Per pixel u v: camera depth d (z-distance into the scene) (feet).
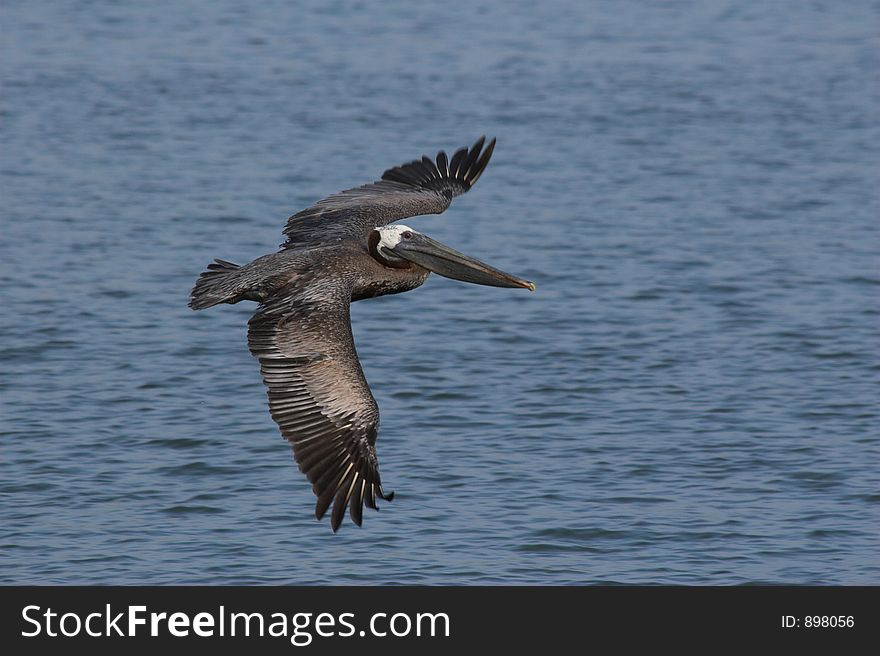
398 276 34.17
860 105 127.95
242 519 44.88
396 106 123.65
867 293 72.33
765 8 184.75
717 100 129.49
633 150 108.99
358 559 42.09
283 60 145.18
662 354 62.28
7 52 144.77
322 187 94.17
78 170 98.27
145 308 68.03
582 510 45.47
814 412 54.90
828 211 90.99
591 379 58.85
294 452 28.73
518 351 62.59
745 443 51.47
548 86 134.41
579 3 184.14
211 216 86.33
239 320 66.74
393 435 52.26
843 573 41.27
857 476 48.37
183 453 50.16
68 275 73.20
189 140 108.58
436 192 39.52
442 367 60.23
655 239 83.20
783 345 63.82
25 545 42.98
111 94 126.21
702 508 45.70
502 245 81.46
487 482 47.80
